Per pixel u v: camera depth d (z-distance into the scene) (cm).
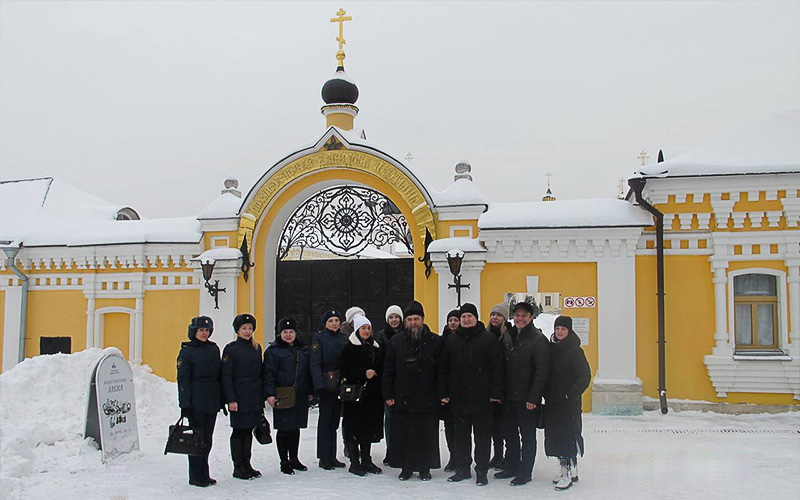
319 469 886
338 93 1494
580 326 1285
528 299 1305
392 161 1366
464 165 1385
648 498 742
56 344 1524
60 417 984
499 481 817
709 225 1258
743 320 1267
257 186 1416
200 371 809
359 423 858
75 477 827
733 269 1248
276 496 761
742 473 835
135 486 795
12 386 1011
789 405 1220
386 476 848
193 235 1451
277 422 865
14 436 853
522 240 1307
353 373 855
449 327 882
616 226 1267
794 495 746
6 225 1647
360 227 1456
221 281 1413
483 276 1327
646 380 1265
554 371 794
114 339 1507
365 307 1452
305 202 1491
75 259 1512
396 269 1447
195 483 796
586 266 1295
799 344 1215
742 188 1229
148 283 1481
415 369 829
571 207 1322
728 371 1226
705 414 1228
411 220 1387
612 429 1112
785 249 1228
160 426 1122
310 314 1477
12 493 752
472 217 1346
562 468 784
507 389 817
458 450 818
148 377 1240
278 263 1499
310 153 1398
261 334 1430
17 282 1552
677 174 1233
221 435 1105
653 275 1277
